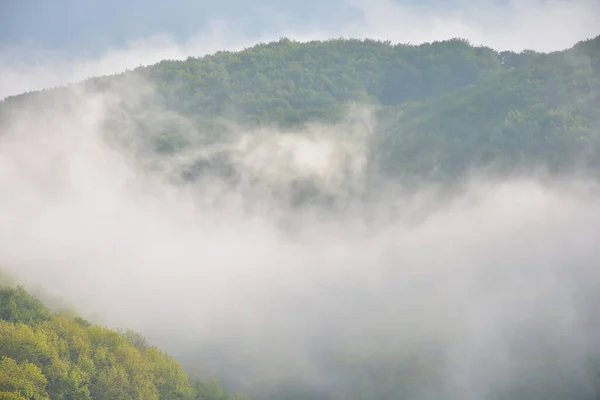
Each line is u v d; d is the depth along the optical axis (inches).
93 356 6899.6
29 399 5861.2
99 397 6633.9
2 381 5802.2
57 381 6304.1
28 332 6432.1
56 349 6579.7
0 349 6279.5
